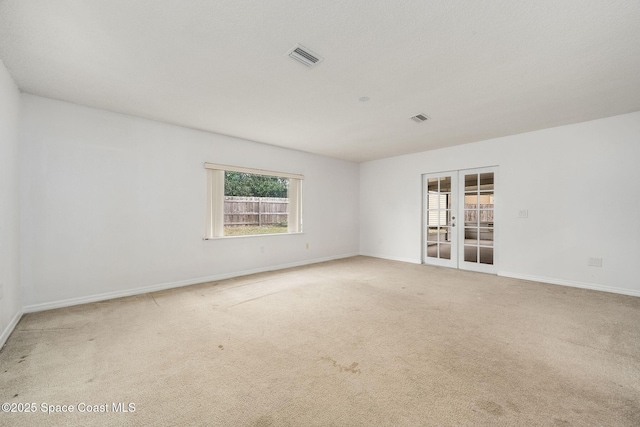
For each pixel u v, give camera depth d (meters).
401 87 2.75
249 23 1.81
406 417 1.44
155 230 3.73
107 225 3.37
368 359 2.01
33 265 2.92
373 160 6.48
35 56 2.20
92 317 2.79
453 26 1.84
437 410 1.49
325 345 2.22
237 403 1.56
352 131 4.21
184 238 3.99
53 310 2.97
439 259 5.45
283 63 2.31
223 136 4.40
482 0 1.60
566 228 3.97
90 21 1.78
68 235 3.12
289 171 5.34
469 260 5.05
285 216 6.42
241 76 2.53
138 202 3.59
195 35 1.94
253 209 5.91
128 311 2.96
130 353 2.09
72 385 1.71
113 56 2.20
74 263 3.16
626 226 3.54
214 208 4.34
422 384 1.72
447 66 2.36
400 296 3.49
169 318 2.77
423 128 4.07
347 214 6.52
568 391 1.65
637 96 2.96
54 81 2.62
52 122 3.02
